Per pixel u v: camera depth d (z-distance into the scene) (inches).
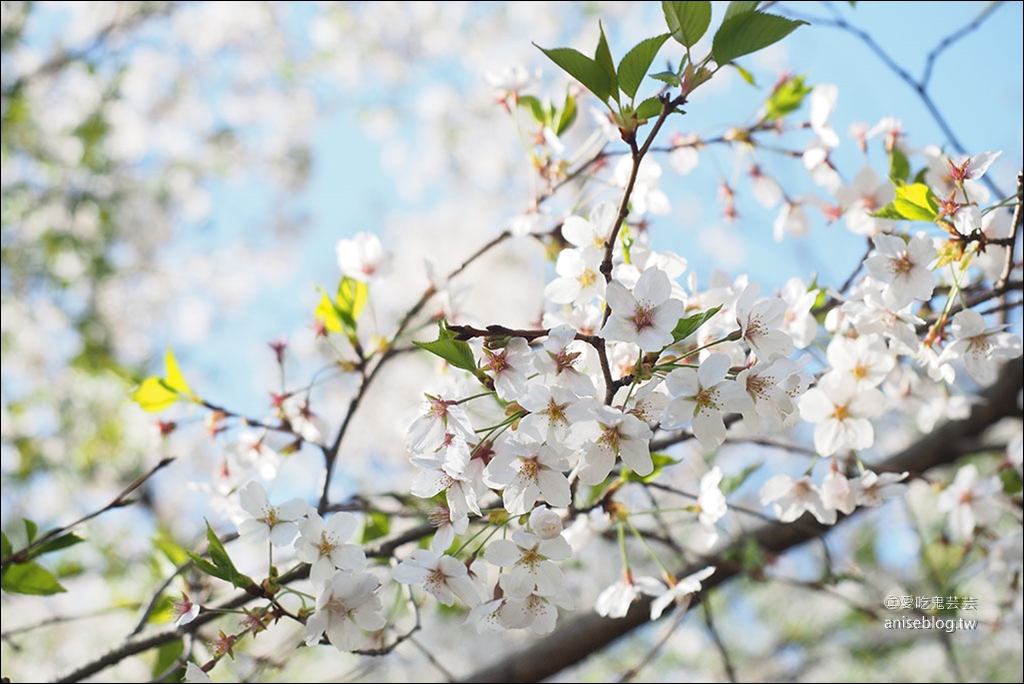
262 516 34.4
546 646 47.7
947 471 63.0
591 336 31.9
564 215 40.6
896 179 38.9
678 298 33.1
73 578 70.1
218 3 116.6
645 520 57.2
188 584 43.1
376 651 38.7
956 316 35.1
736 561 48.3
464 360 31.8
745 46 31.1
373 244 41.8
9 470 93.5
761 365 32.4
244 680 43.8
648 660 45.4
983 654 72.7
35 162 105.1
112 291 113.2
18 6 103.0
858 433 36.1
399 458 109.8
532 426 31.9
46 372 100.7
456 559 33.7
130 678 58.7
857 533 74.7
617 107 32.0
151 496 94.2
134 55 116.1
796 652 77.1
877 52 43.9
